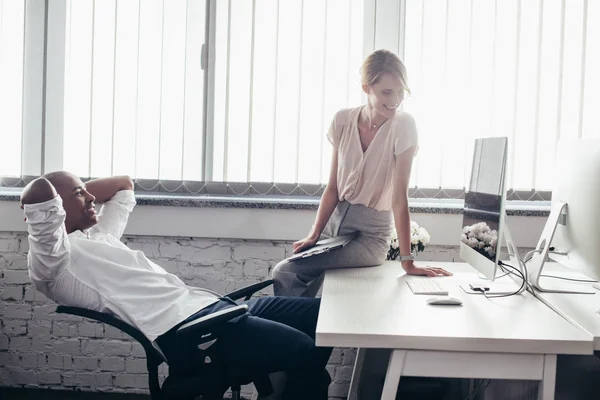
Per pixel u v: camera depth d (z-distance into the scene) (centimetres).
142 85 379
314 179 378
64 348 379
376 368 297
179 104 380
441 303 240
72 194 251
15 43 381
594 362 270
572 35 363
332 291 261
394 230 336
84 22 379
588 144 253
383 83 289
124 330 230
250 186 381
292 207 362
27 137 385
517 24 364
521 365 200
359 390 298
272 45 374
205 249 374
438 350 201
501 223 249
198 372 230
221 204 364
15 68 382
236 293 290
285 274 313
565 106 366
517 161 370
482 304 243
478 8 366
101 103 380
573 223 258
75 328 378
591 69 364
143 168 382
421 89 370
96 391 380
